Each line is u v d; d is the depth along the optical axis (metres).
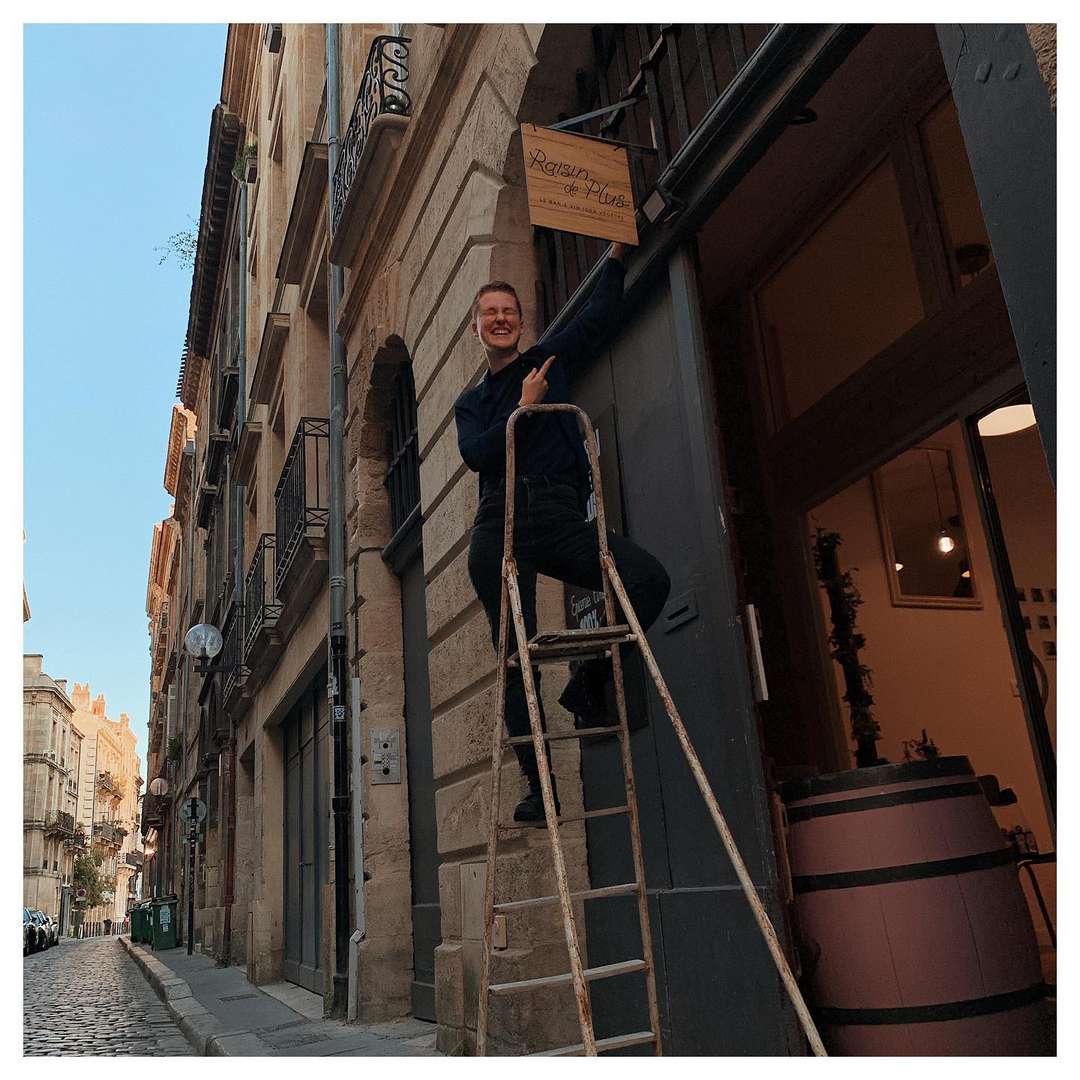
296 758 12.94
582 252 5.09
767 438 5.98
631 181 4.21
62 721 86.12
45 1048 8.14
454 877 5.63
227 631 19.20
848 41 3.10
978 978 2.82
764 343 5.99
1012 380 4.26
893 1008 2.84
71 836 86.44
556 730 4.78
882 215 4.84
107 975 19.50
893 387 4.94
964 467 4.69
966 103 2.37
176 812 36.47
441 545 6.00
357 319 8.91
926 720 5.05
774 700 5.77
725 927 3.41
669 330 4.14
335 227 8.49
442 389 6.11
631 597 3.24
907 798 2.99
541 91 5.21
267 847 13.71
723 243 5.59
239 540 18.06
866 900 2.94
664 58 4.48
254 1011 9.32
